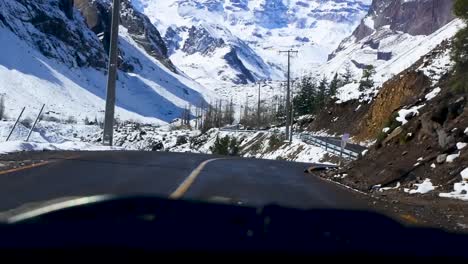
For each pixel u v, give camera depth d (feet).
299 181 58.18
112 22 100.07
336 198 44.80
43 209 12.66
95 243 9.14
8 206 29.12
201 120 563.89
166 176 48.47
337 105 313.94
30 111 555.28
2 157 56.65
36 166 48.91
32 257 9.14
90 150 83.87
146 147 300.20
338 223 10.77
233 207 11.53
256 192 42.88
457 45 67.15
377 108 229.45
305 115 411.95
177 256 8.95
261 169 71.05
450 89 70.08
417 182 59.36
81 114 643.04
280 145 236.02
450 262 9.94
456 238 11.28
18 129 114.73
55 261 9.07
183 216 10.63
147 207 11.67
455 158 58.39
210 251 8.96
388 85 229.25
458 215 39.86
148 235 9.45
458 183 53.42
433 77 200.23
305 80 482.69
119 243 9.08
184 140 336.70
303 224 10.15
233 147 204.85
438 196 50.78
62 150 76.74
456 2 67.00
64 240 9.33
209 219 10.42
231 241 9.16
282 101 600.80
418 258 9.78
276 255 8.98
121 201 12.05
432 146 64.34
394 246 9.95
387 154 71.82
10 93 614.34
